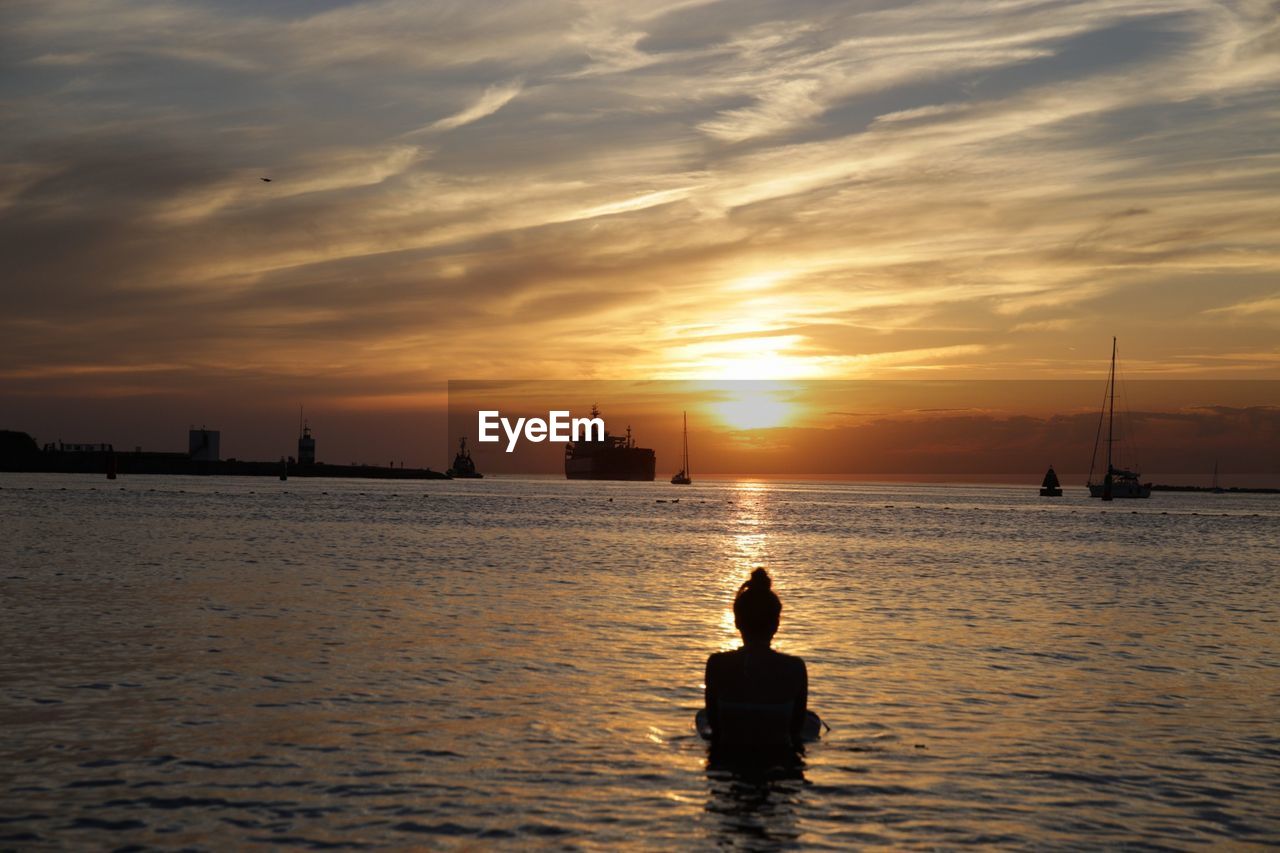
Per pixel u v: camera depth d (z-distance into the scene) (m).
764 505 148.12
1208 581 35.75
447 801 9.77
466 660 17.12
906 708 14.16
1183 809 9.91
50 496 116.94
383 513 87.75
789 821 9.38
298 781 10.30
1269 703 14.83
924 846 8.79
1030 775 10.99
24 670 15.55
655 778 10.66
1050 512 130.75
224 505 97.06
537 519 81.56
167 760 10.96
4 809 9.33
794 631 21.41
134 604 23.31
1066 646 19.94
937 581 33.78
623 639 19.69
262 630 19.83
